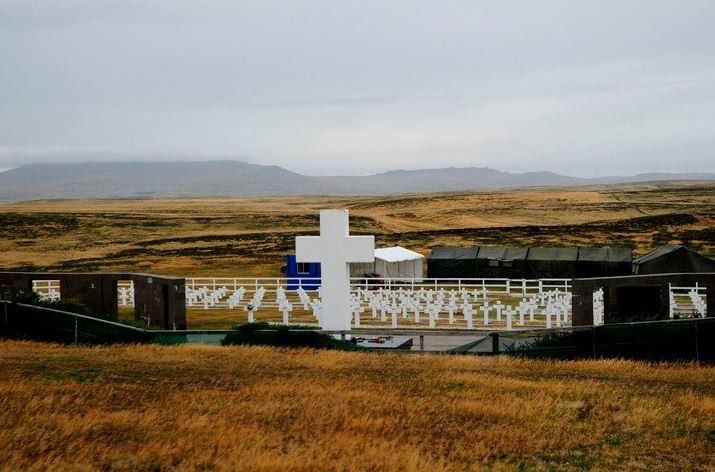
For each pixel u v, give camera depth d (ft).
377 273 187.73
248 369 65.16
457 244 304.09
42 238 364.58
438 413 51.29
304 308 130.72
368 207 572.51
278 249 290.56
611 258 169.27
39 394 51.75
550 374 65.67
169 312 103.86
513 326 109.40
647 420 50.34
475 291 138.10
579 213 476.13
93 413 46.96
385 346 84.07
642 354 72.02
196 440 41.81
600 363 70.03
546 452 43.19
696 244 281.33
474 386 60.03
